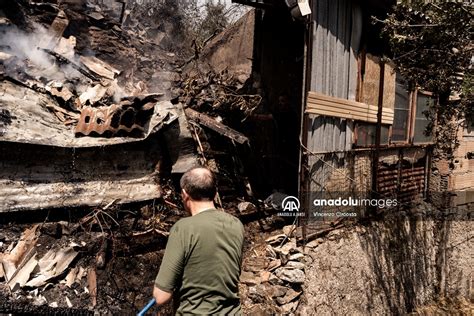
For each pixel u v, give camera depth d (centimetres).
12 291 362
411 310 765
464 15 537
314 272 559
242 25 789
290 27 790
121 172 487
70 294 387
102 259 426
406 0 571
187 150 537
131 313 396
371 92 769
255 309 471
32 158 432
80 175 459
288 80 790
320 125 626
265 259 535
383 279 708
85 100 548
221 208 576
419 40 602
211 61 852
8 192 409
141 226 480
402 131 884
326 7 616
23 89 507
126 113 490
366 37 738
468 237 970
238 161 648
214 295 232
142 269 446
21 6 618
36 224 421
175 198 527
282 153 750
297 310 505
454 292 901
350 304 615
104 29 784
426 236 860
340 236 653
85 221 443
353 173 725
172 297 249
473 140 1009
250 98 690
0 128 420
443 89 670
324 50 620
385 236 752
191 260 230
